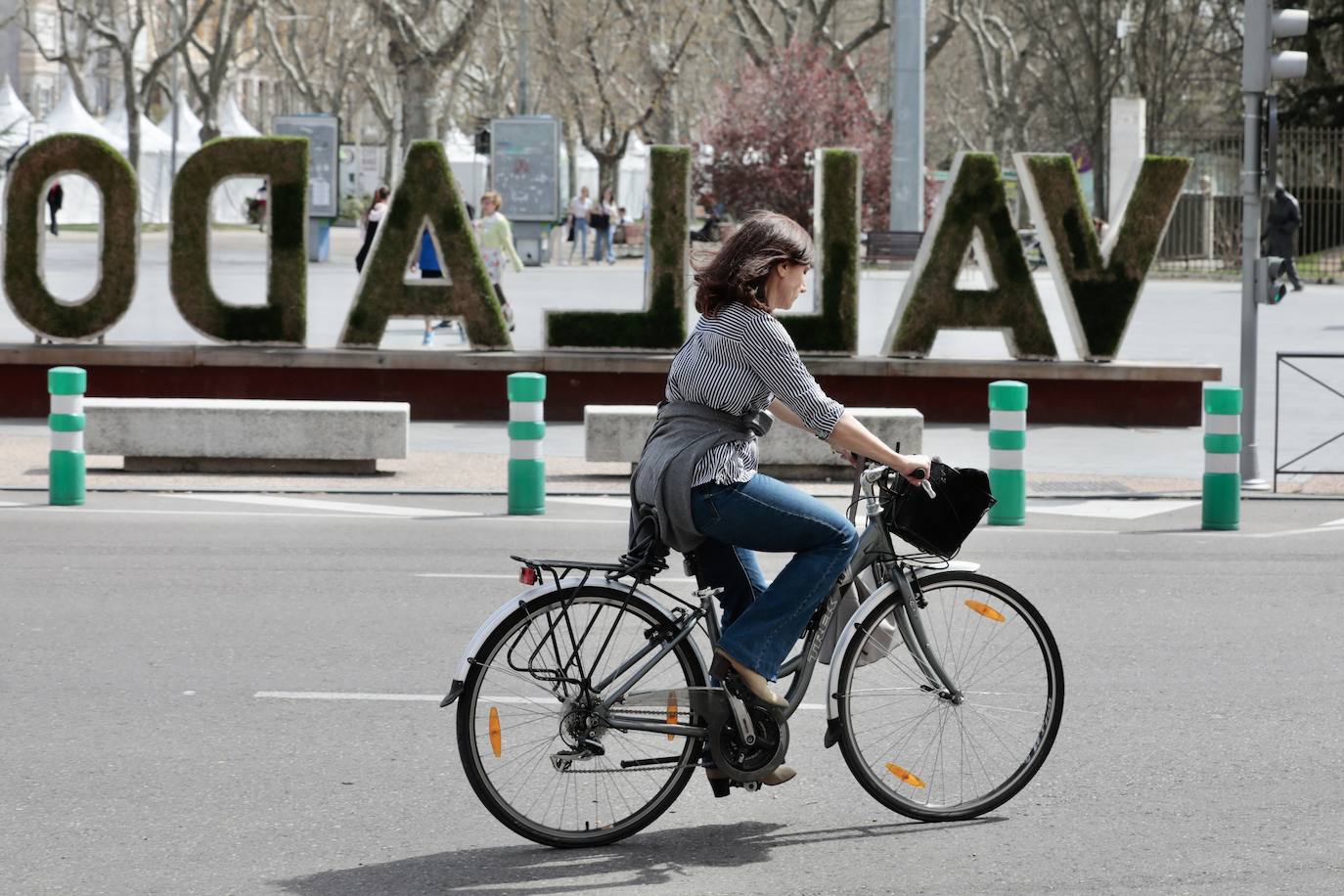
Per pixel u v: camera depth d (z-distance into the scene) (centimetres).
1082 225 3775
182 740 1428
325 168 9519
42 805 1259
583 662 1188
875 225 10144
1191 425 3753
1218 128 11825
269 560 2241
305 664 1692
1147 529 2562
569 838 1188
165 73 18688
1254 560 2298
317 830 1215
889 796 1236
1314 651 1772
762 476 1183
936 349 4956
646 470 1182
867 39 11812
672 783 1210
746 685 1197
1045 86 14075
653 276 3794
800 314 3775
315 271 8606
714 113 10812
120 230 3741
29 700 1548
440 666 1691
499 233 5150
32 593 2019
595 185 15125
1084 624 1894
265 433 3033
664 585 2072
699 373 1165
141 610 1928
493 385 3772
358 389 3756
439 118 11500
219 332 3784
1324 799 1291
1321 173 9431
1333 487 3005
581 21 11956
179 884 1106
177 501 2761
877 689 1234
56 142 3706
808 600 1191
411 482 2981
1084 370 3741
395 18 9331
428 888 1106
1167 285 8169
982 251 3788
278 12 15375
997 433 2597
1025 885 1112
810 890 1105
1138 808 1272
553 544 2381
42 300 3728
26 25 14788
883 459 1184
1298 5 9550
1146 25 11244
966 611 1246
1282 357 2980
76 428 2695
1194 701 1571
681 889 1106
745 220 1177
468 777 1169
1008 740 1257
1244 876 1126
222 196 15675
